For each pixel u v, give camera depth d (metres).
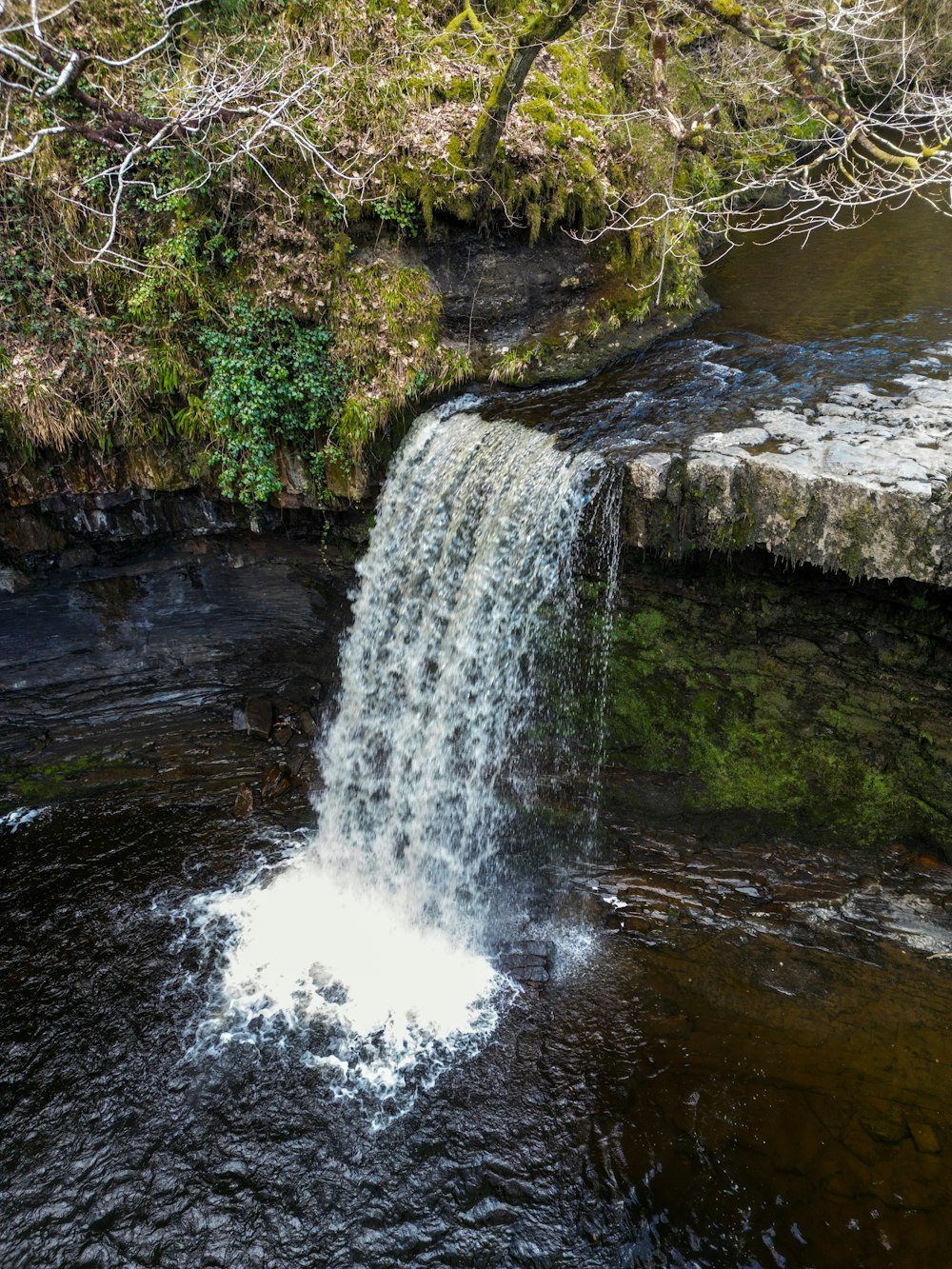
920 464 4.75
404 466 6.52
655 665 5.87
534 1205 4.34
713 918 5.75
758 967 5.41
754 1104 4.65
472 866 6.47
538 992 5.46
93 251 6.24
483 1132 4.69
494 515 5.74
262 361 6.53
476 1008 5.40
